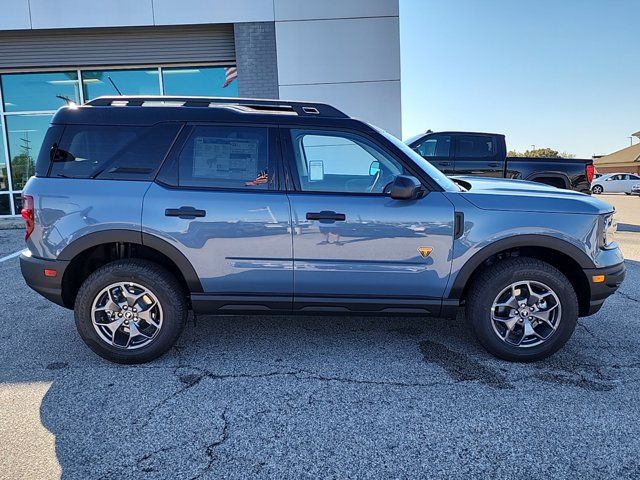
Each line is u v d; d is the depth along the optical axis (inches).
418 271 134.1
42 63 433.1
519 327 138.3
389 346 151.2
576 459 95.3
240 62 419.2
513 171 343.0
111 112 136.9
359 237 132.4
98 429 105.6
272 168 135.5
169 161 135.1
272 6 412.8
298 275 134.6
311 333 162.2
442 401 117.2
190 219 131.9
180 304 137.3
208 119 136.2
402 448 98.7
